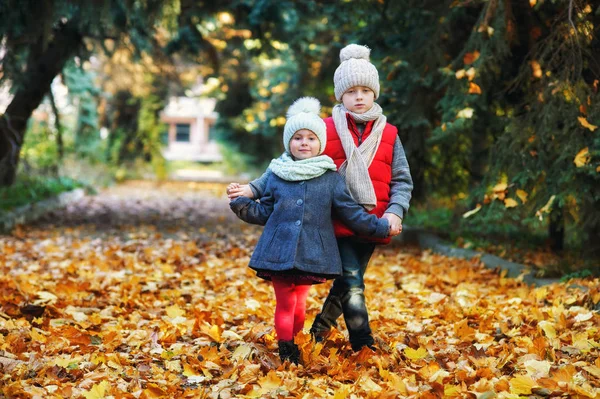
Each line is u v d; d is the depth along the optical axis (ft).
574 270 23.03
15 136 49.24
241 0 46.32
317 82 63.00
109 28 41.93
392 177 14.07
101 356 14.07
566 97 22.07
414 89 29.48
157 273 24.71
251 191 13.89
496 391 11.87
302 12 46.75
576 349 14.07
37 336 15.51
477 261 26.81
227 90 101.60
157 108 98.53
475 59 24.47
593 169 20.62
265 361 13.58
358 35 32.30
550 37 23.16
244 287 22.44
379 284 23.26
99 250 31.63
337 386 12.39
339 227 13.69
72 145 85.05
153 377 13.05
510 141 23.72
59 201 54.54
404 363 13.61
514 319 16.72
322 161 13.39
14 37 38.24
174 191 80.43
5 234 36.83
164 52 52.06
